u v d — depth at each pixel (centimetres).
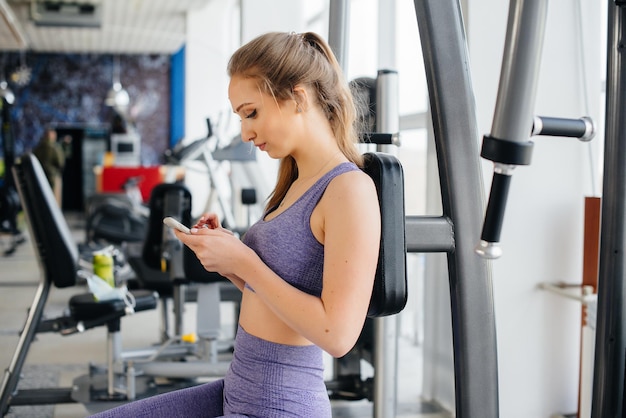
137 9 1091
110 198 834
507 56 90
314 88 119
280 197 136
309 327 109
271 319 120
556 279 284
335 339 108
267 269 113
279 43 117
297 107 117
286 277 118
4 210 825
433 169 326
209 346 323
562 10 275
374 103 242
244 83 117
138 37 1308
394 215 122
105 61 1481
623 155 157
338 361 314
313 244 117
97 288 287
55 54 1471
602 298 162
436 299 333
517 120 92
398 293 123
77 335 452
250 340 123
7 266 725
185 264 313
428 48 139
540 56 89
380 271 122
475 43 279
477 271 140
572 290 269
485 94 280
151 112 1493
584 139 121
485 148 95
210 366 314
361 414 307
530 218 281
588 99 278
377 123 242
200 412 133
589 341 252
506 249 280
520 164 94
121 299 290
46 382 346
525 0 87
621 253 159
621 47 155
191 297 389
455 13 139
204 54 1105
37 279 650
